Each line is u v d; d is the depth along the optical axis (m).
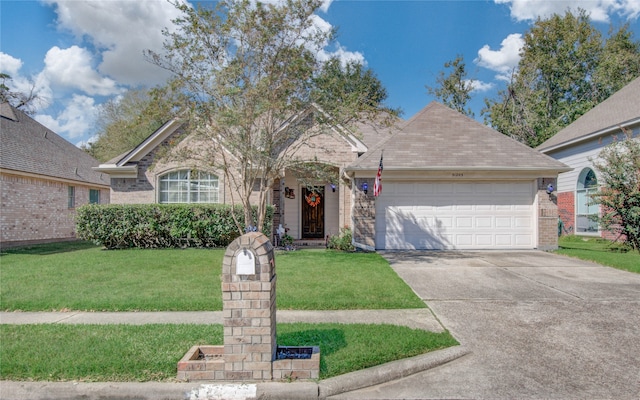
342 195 15.00
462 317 5.73
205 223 13.09
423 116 14.68
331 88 10.45
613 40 28.31
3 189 15.31
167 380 3.78
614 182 11.78
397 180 12.88
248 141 9.70
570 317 5.71
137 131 34.28
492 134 13.88
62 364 3.95
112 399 3.61
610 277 8.38
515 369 4.10
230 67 9.12
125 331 5.02
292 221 16.81
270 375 3.79
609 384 3.75
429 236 12.90
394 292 7.02
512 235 12.91
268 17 9.23
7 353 4.26
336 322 5.49
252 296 3.78
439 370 4.12
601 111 17.89
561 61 27.98
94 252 12.11
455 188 12.94
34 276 8.42
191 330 5.04
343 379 3.78
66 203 19.47
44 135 20.95
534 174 12.61
